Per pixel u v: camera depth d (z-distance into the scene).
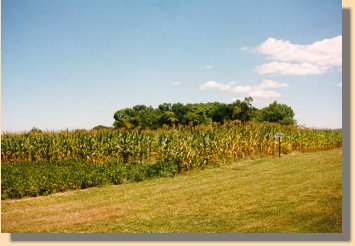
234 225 8.64
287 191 11.73
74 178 13.11
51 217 9.47
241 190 12.18
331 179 13.31
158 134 19.11
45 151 18.75
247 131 22.78
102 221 9.12
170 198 11.38
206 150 18.64
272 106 46.25
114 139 18.70
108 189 12.87
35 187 11.86
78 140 18.78
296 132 26.03
